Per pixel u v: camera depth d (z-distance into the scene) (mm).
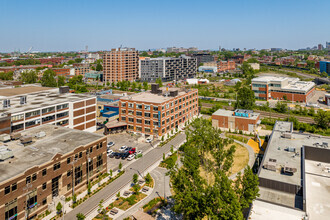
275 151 78688
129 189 77000
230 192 48562
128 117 127188
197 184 56156
